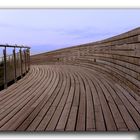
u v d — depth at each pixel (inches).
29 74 456.4
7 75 305.7
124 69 269.0
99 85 307.4
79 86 303.1
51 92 268.1
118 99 224.2
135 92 219.3
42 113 183.2
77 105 205.5
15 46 343.9
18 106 208.4
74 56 696.4
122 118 165.3
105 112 181.8
